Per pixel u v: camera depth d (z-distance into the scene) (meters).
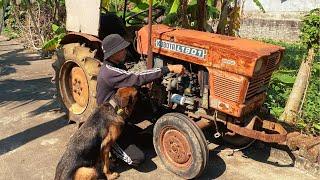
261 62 3.69
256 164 4.51
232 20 6.30
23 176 4.19
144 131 4.68
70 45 5.21
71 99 5.47
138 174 4.23
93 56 4.88
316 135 4.73
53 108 6.16
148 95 4.57
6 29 13.70
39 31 10.82
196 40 3.98
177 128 3.99
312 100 5.21
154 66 4.46
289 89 6.00
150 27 4.22
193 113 4.27
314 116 4.91
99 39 4.93
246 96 3.79
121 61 4.36
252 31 15.64
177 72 4.05
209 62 3.90
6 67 8.91
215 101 3.95
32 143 4.95
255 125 4.11
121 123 3.97
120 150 4.28
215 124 4.16
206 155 3.88
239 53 3.65
